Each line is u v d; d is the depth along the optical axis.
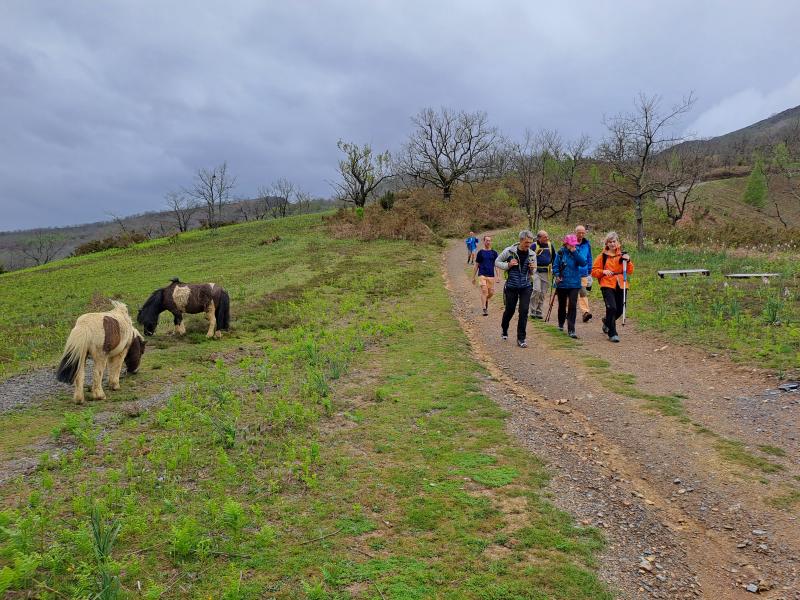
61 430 6.61
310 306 15.88
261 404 7.24
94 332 7.71
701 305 12.78
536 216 41.22
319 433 6.32
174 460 5.34
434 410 7.09
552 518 4.52
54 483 5.11
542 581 3.71
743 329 10.34
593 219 46.69
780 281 14.84
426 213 47.91
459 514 4.54
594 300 15.25
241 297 18.50
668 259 21.47
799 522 4.45
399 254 30.47
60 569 3.62
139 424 6.79
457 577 3.72
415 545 4.10
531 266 10.73
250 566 3.80
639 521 4.59
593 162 50.72
